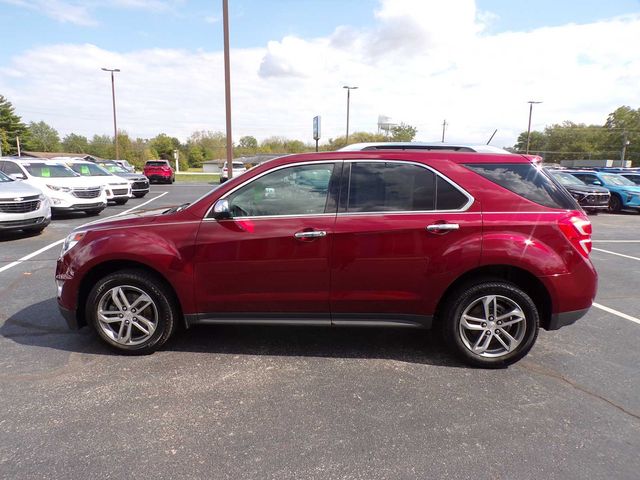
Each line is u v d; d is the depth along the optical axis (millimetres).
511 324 3393
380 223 3283
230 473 2246
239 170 38312
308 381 3215
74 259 3496
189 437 2537
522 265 3221
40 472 2227
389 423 2699
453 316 3393
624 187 15844
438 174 3344
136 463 2311
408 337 4062
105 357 3553
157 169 31688
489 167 3393
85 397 2949
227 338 3992
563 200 3363
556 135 96188
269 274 3373
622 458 2393
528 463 2346
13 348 3693
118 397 2955
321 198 3383
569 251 3266
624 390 3135
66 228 10234
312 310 3447
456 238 3254
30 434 2535
